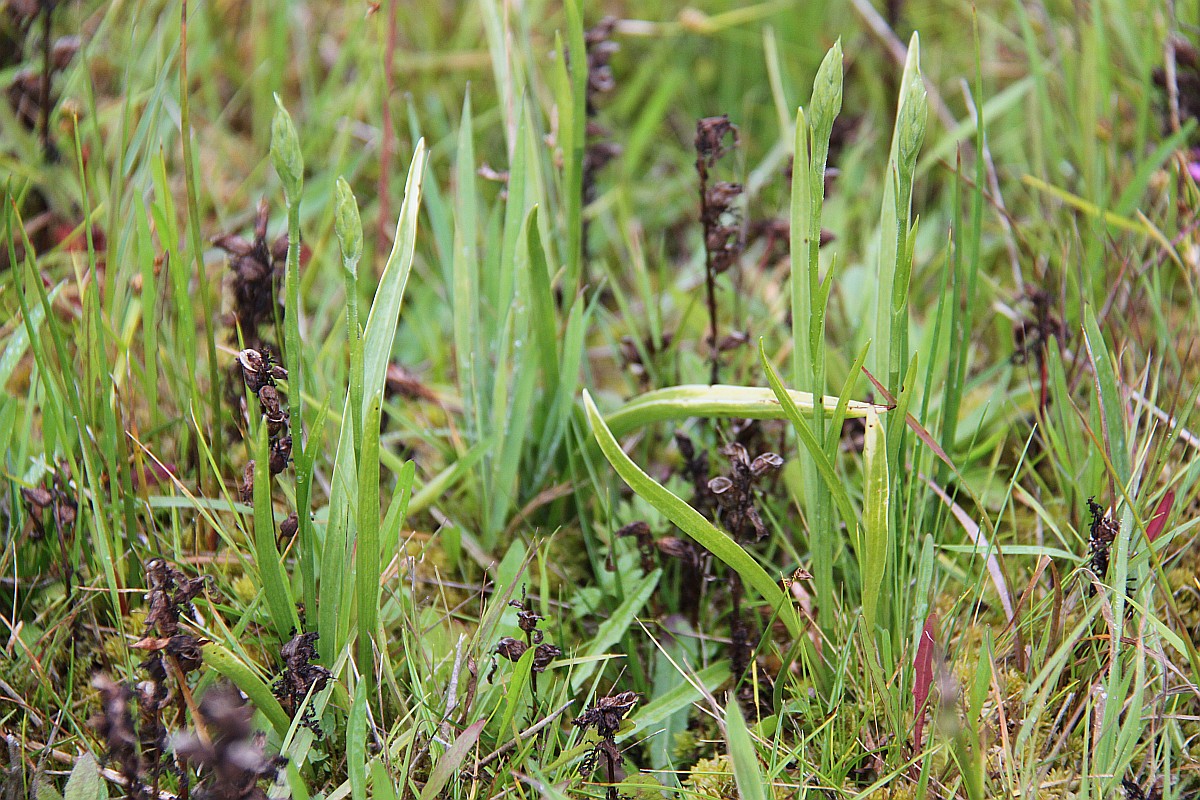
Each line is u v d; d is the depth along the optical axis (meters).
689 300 1.14
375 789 0.88
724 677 0.97
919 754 0.92
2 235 1.10
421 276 1.23
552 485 1.05
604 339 1.21
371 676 0.94
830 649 0.96
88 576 0.98
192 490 1.02
